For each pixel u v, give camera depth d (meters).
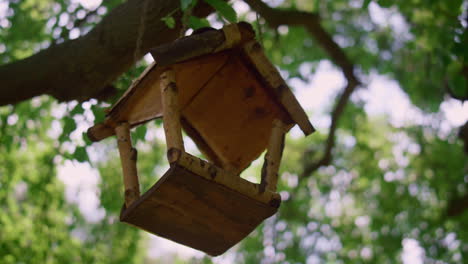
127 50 4.52
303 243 9.09
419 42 7.12
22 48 6.75
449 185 9.70
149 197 3.17
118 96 4.96
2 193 7.00
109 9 6.09
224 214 3.31
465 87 5.52
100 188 7.34
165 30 4.38
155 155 8.59
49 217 7.16
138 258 8.07
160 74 3.34
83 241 7.57
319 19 7.29
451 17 5.20
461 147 9.64
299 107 3.54
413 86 8.66
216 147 3.83
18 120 6.84
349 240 9.34
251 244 8.94
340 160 9.77
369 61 9.55
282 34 8.70
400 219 9.63
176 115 3.23
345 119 9.80
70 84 4.82
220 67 3.52
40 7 6.85
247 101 3.63
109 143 7.74
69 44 4.80
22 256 6.89
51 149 7.05
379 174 9.74
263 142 3.73
